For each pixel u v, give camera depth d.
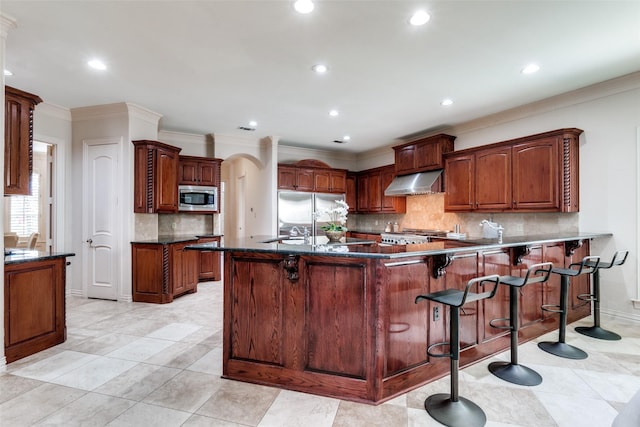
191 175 5.31
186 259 4.71
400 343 2.17
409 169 5.59
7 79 3.36
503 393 2.15
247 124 5.06
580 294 3.53
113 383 2.27
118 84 3.50
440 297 1.98
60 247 4.32
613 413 1.94
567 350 2.73
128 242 4.29
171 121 4.88
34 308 2.74
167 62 2.98
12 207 7.57
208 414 1.92
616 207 3.46
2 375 2.37
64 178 4.36
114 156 4.27
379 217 7.02
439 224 5.62
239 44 2.66
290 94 3.79
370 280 2.06
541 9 2.21
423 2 2.13
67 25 2.39
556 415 1.92
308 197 6.42
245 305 2.34
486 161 4.41
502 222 4.59
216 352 2.79
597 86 3.54
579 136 3.73
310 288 2.20
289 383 2.23
